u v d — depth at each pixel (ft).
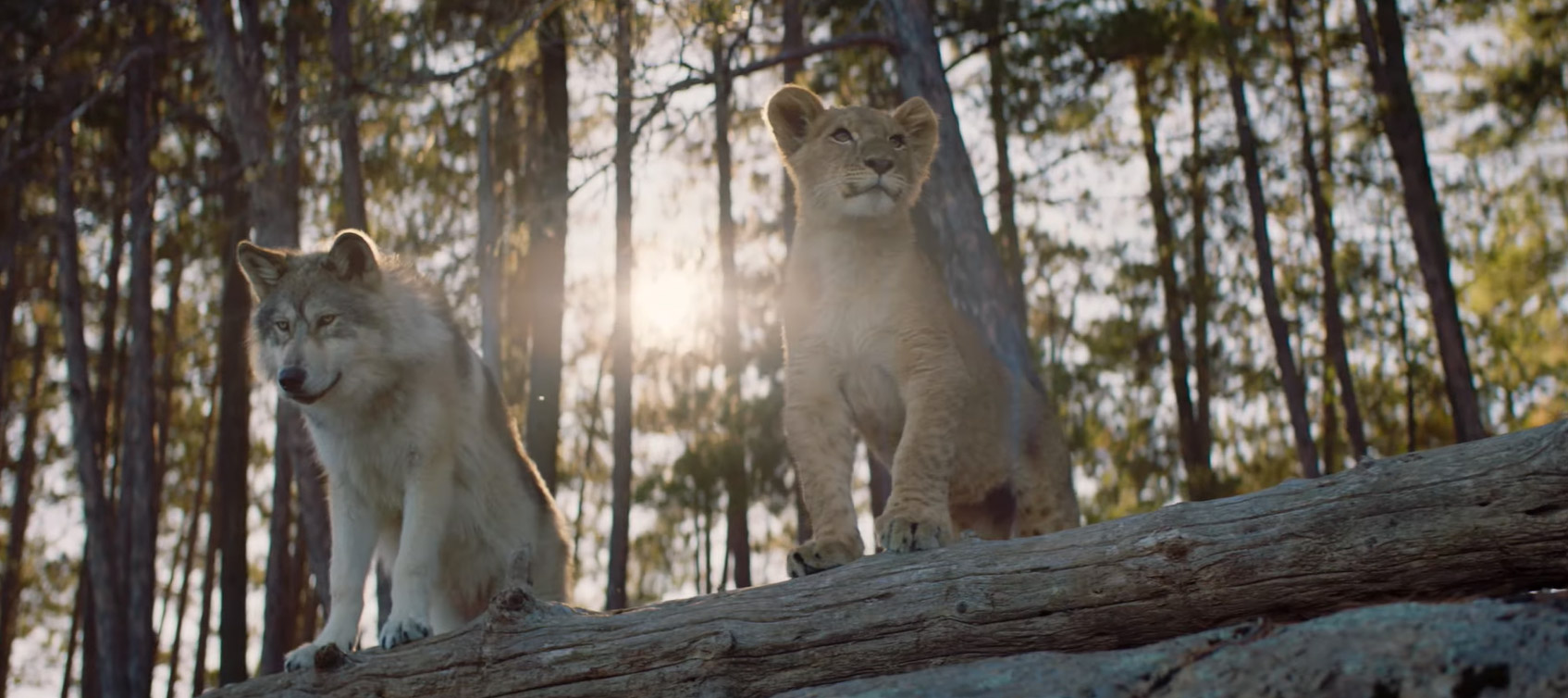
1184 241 71.72
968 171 39.83
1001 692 12.55
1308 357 76.13
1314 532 12.82
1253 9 65.41
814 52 41.45
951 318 21.12
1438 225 56.44
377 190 58.44
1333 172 69.15
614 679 14.97
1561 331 58.44
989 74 63.62
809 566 17.53
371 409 20.02
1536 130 60.59
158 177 58.65
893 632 14.40
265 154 49.03
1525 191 62.03
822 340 19.84
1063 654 13.01
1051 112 61.00
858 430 21.40
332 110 45.24
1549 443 11.93
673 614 15.21
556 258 51.98
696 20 41.86
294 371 19.51
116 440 72.49
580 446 77.10
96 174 62.75
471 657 15.64
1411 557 12.43
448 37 48.73
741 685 14.75
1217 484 60.44
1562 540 11.84
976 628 14.15
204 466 74.49
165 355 64.49
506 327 64.39
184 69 63.36
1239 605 13.15
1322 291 72.02
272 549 59.88
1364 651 11.12
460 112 51.96
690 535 77.51
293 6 58.34
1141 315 72.38
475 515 21.16
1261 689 11.30
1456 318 55.06
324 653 16.21
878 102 60.59
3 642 69.21
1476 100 61.26
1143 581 13.46
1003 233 66.64
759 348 64.23
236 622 59.41
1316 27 67.31
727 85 43.24
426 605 19.29
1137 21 55.21
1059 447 22.81
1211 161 68.44
